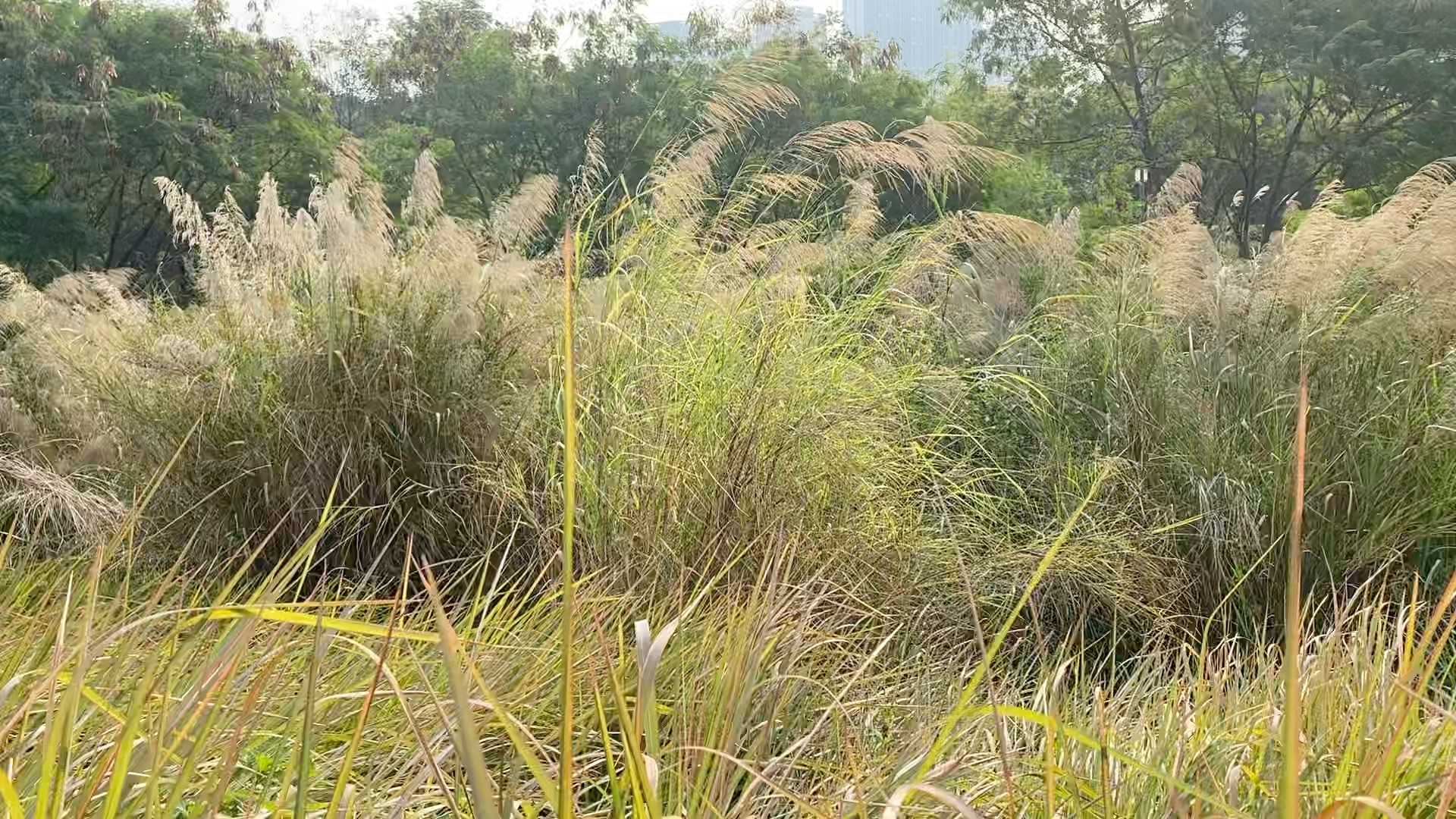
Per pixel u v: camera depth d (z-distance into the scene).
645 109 33.59
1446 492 5.02
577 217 6.11
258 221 5.77
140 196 28.14
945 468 5.73
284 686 2.50
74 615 2.60
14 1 25.77
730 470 4.55
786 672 2.84
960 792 2.33
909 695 3.50
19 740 1.82
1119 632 4.85
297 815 1.57
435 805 2.27
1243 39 29.61
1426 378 5.45
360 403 5.11
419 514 5.07
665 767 2.20
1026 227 7.05
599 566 4.30
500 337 5.44
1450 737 2.33
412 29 41.44
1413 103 28.19
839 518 4.77
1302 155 30.67
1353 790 1.89
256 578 4.70
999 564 4.86
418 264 5.57
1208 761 2.36
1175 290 6.05
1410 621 2.05
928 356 6.52
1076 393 6.07
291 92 31.59
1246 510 4.86
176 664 2.11
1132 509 5.22
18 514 4.95
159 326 6.34
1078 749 2.52
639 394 4.94
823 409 4.93
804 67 30.73
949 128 6.52
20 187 26.27
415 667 2.68
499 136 35.91
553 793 1.54
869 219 6.53
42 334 7.31
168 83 28.23
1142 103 31.66
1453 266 5.42
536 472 5.09
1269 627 4.79
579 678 2.67
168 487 5.22
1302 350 5.21
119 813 1.71
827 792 2.54
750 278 5.61
